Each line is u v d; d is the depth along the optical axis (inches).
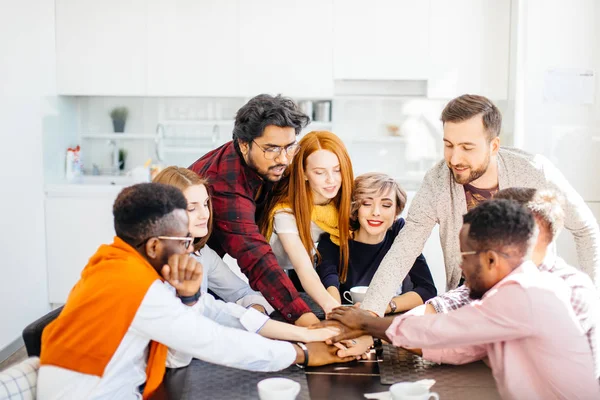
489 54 174.9
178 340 59.7
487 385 62.1
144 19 177.9
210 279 89.8
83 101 197.8
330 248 96.0
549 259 62.0
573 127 168.4
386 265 84.7
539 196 62.0
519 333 56.3
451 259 89.4
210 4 176.9
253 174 82.7
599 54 166.2
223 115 197.0
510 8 173.2
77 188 173.2
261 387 56.4
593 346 59.7
